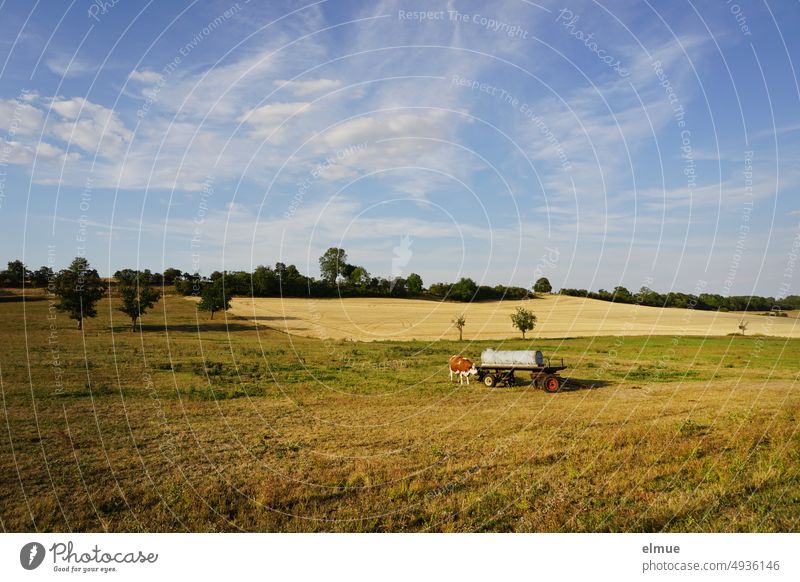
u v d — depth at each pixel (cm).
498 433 1404
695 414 1602
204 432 1379
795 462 1089
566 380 2428
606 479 1030
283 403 1808
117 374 2214
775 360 3278
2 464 1073
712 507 902
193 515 875
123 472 1056
